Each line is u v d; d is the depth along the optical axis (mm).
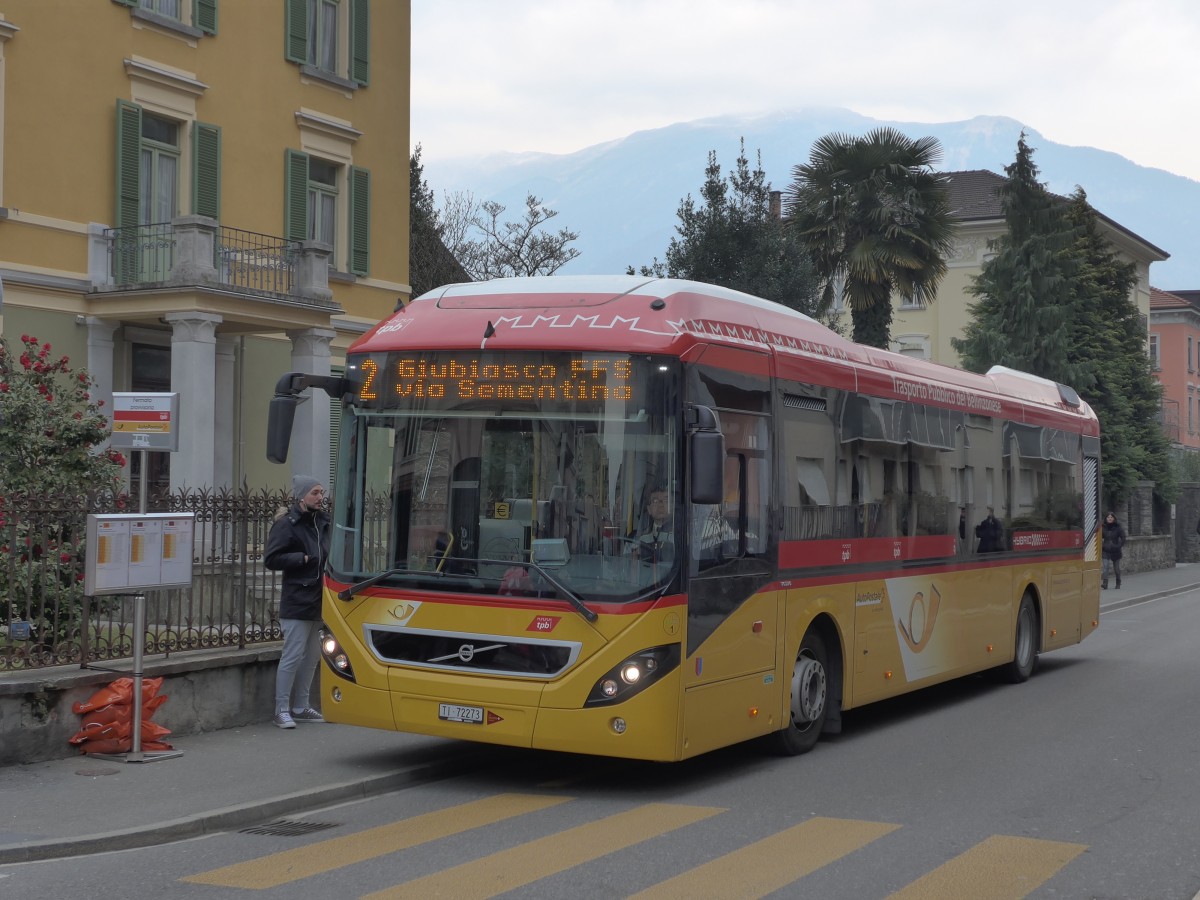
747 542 9617
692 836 7879
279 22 24531
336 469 9469
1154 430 51938
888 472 12211
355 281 26328
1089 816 8562
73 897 6516
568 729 8516
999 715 13383
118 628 10703
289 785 9000
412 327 9383
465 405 9023
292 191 24656
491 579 8781
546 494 8750
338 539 9398
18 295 19828
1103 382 46031
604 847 7578
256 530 11789
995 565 15055
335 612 9312
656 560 8602
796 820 8352
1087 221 51312
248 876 6906
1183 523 56469
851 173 30688
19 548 9914
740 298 10188
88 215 20906
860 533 11547
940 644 13375
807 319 11281
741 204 34062
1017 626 15922
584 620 8539
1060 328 42375
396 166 27516
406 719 8969
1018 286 42062
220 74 23281
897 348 59656
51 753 9688
